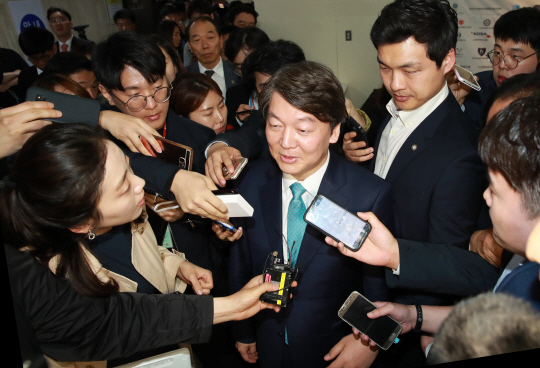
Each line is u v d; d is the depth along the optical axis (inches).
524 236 31.4
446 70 51.1
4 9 156.3
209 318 41.1
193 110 73.4
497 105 47.1
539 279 31.2
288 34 167.5
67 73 80.9
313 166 46.2
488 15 138.2
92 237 39.2
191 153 48.4
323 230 43.6
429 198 51.3
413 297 53.9
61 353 37.1
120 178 38.3
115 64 56.8
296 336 50.3
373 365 59.8
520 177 29.2
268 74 73.0
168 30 169.3
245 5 156.3
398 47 47.5
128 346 38.2
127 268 45.4
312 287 48.9
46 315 35.4
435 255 45.2
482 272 45.4
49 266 37.7
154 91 60.2
